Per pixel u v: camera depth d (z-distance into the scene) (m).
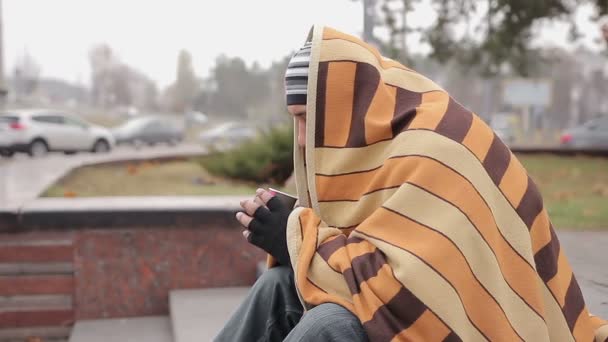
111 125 63.78
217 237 4.07
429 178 1.48
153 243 4.00
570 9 12.02
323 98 1.66
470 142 1.54
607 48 12.19
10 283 3.86
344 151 1.63
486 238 1.47
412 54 11.97
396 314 1.40
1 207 3.89
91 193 6.29
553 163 11.59
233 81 73.75
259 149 8.09
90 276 3.94
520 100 27.58
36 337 3.89
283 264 1.74
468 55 12.84
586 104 68.69
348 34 1.74
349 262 1.49
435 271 1.40
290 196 1.80
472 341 1.43
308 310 1.54
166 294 4.03
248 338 1.79
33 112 20.59
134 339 3.64
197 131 58.09
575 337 1.63
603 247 3.89
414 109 1.59
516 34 12.15
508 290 1.51
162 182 7.76
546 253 1.60
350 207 1.62
